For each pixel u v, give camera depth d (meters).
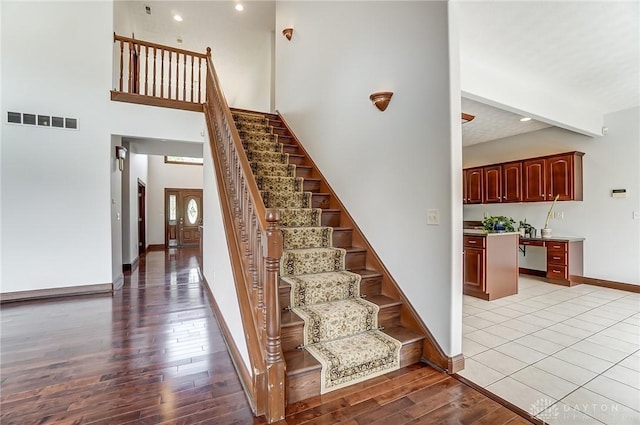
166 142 5.44
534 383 2.15
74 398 1.94
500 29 2.63
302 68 4.55
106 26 4.40
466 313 3.68
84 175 4.30
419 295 2.52
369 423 1.75
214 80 3.88
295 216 3.36
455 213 2.25
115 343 2.73
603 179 4.98
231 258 2.53
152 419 1.75
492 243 4.29
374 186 3.03
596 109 4.72
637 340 2.89
